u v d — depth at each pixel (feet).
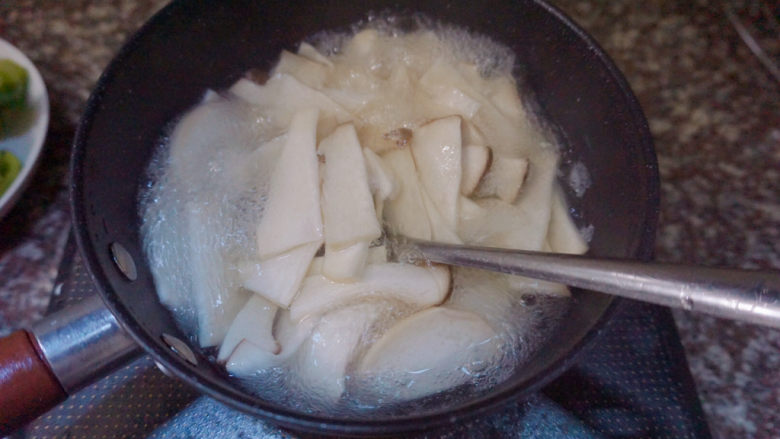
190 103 0.83
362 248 0.68
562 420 0.71
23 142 0.90
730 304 0.44
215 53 0.82
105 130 0.68
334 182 0.71
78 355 0.60
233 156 0.78
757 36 1.08
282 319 0.69
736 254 0.91
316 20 0.88
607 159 0.75
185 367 0.54
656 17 1.10
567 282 0.54
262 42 0.86
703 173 0.98
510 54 0.86
